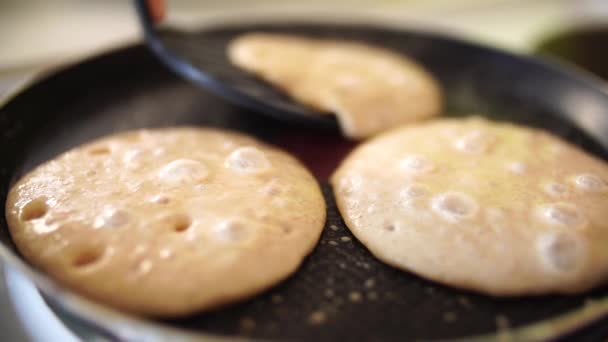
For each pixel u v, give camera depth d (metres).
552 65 0.33
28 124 0.29
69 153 0.27
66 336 0.23
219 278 0.22
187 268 0.22
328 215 0.25
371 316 0.22
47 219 0.23
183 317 0.21
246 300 0.22
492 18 0.51
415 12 0.51
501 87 0.34
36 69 0.38
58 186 0.25
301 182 0.26
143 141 0.28
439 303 0.22
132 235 0.22
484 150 0.28
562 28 0.40
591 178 0.26
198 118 0.31
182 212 0.23
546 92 0.33
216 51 0.32
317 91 0.30
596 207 0.24
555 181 0.26
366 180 0.26
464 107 0.32
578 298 0.22
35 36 0.41
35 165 0.27
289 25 0.37
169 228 0.23
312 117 0.29
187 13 0.46
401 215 0.24
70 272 0.22
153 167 0.26
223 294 0.22
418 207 0.24
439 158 0.27
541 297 0.22
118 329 0.20
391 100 0.31
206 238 0.23
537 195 0.25
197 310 0.21
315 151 0.29
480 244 0.23
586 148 0.30
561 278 0.22
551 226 0.23
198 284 0.21
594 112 0.31
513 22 0.51
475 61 0.35
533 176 0.26
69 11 0.46
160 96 0.32
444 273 0.23
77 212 0.23
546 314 0.22
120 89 0.32
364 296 0.22
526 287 0.22
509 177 0.26
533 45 0.39
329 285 0.23
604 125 0.31
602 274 0.23
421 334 0.21
